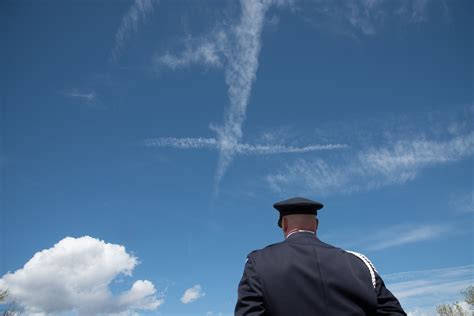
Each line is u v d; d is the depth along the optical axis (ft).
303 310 6.79
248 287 7.19
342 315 6.73
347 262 7.29
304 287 6.93
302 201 8.14
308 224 8.05
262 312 6.98
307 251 7.34
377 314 7.07
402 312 7.11
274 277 7.07
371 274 7.25
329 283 6.93
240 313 7.07
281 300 6.89
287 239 7.79
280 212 8.24
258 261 7.42
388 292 7.27
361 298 6.89
